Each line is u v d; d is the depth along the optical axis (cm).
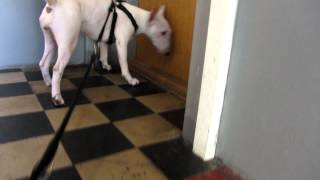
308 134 76
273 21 80
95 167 97
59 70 138
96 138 114
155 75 178
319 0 69
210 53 95
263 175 90
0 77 167
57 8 132
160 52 173
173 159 105
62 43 136
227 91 97
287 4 76
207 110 101
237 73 93
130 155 105
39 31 184
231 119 98
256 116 89
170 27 167
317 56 71
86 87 165
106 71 192
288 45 77
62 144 107
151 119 133
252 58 87
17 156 99
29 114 128
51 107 136
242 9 88
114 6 157
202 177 96
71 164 97
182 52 164
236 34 91
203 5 99
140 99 154
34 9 179
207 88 99
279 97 82
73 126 121
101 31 158
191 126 111
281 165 84
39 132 115
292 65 77
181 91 158
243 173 96
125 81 178
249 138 92
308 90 74
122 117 133
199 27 102
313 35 71
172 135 121
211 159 105
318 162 74
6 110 130
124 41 162
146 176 95
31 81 165
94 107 141
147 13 164
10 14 173
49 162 61
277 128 83
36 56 188
